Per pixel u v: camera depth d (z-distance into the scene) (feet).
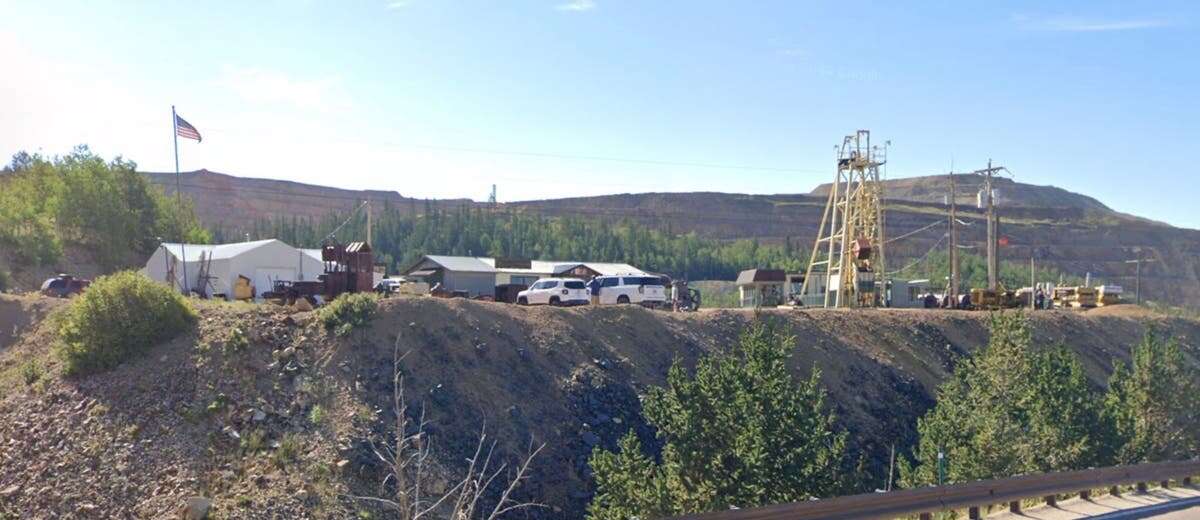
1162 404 112.68
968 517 73.61
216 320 107.65
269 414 93.15
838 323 156.66
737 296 329.72
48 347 108.17
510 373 110.42
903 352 154.30
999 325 105.40
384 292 157.17
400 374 102.22
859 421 129.70
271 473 85.20
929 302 238.68
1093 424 99.81
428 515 84.23
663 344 131.34
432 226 460.55
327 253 151.53
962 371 110.32
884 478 118.52
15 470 86.48
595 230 475.31
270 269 184.96
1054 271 462.60
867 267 212.84
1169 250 540.52
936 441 92.02
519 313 124.67
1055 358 107.14
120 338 101.50
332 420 93.25
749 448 74.43
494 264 248.52
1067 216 631.15
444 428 97.04
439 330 112.06
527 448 99.14
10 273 204.44
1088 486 80.33
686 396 78.13
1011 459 89.56
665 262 437.58
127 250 248.73
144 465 86.02
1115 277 496.64
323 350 103.91
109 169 260.21
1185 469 90.74
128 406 93.71
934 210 600.80
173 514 79.41
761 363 80.79
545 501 93.61
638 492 72.13
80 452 87.92
